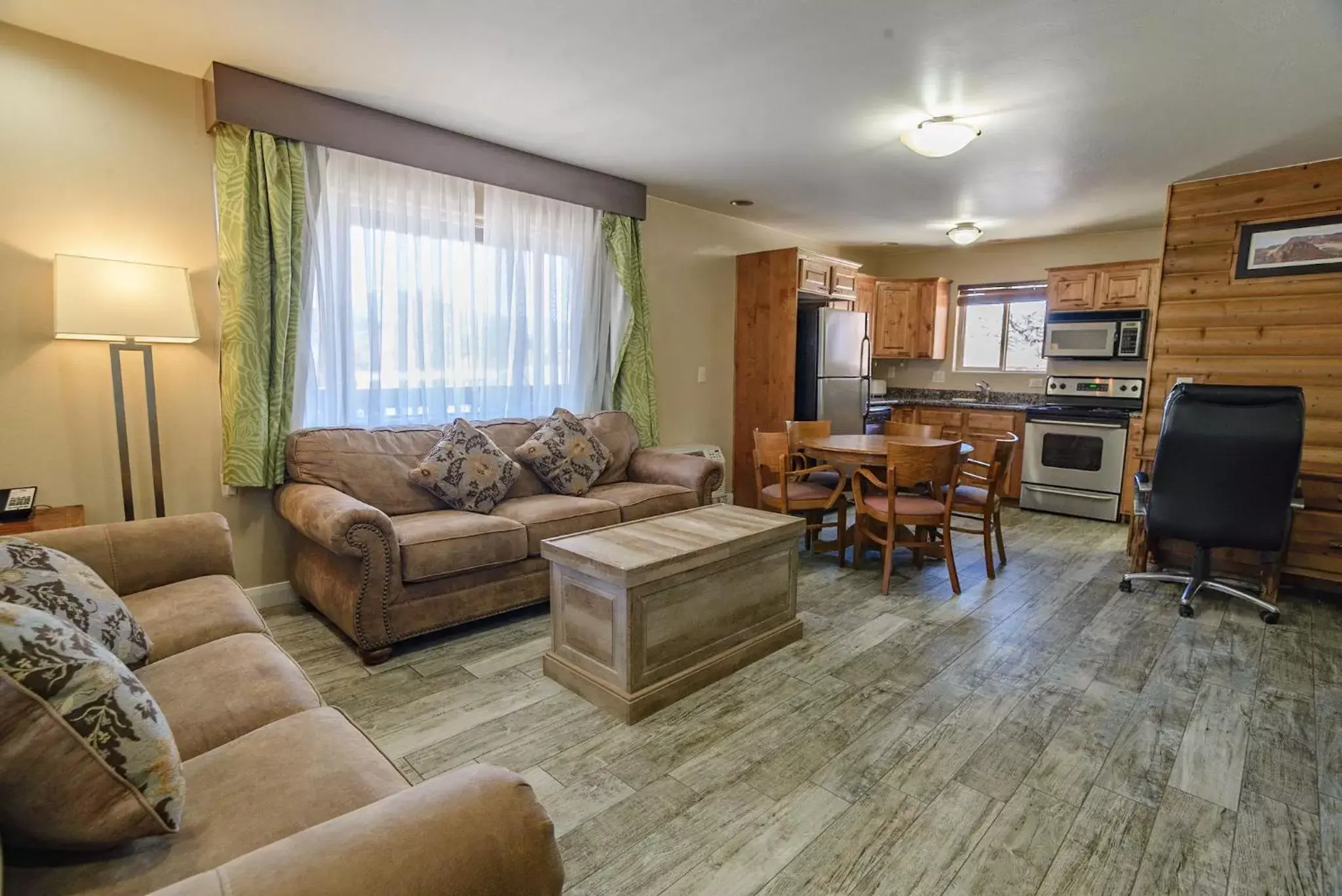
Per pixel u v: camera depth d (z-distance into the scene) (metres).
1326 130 3.26
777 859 1.69
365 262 3.49
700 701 2.48
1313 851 1.73
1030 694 2.54
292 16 2.42
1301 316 3.72
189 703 1.50
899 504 3.81
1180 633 3.15
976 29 2.41
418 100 3.20
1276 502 3.10
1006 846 1.75
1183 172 3.97
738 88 2.98
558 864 0.89
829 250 6.89
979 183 4.43
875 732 2.27
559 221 4.28
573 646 2.55
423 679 2.62
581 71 2.83
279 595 3.37
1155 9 2.24
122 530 2.19
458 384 3.89
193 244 3.03
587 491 3.93
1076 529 5.21
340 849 0.76
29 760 0.91
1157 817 1.86
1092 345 5.79
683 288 5.30
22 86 2.61
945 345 7.09
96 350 2.84
